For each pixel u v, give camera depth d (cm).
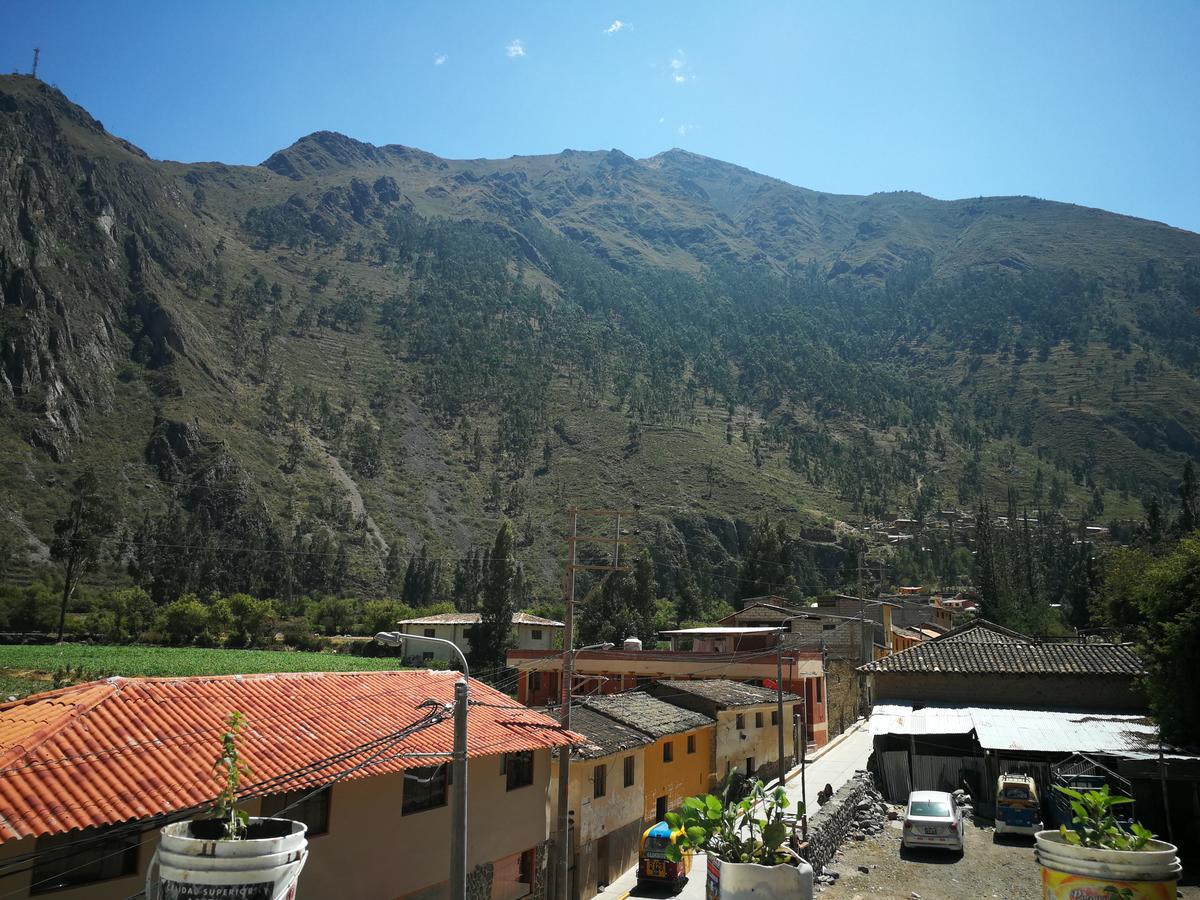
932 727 3622
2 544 13588
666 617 10881
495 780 2359
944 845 2764
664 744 3506
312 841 1819
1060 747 3206
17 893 1341
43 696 1812
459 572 14650
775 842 933
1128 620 4812
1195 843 2872
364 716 2073
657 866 2788
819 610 7231
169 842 754
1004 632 5122
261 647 10500
